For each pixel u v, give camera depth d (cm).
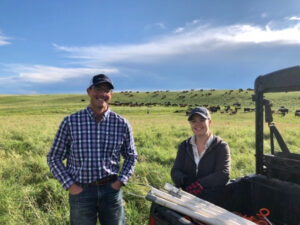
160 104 8131
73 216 275
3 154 846
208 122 308
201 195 292
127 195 491
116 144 279
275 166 294
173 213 215
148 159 760
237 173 613
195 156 317
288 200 277
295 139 1086
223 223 210
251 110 5219
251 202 317
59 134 272
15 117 3900
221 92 10388
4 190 505
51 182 537
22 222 403
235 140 1116
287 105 5891
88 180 267
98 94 265
